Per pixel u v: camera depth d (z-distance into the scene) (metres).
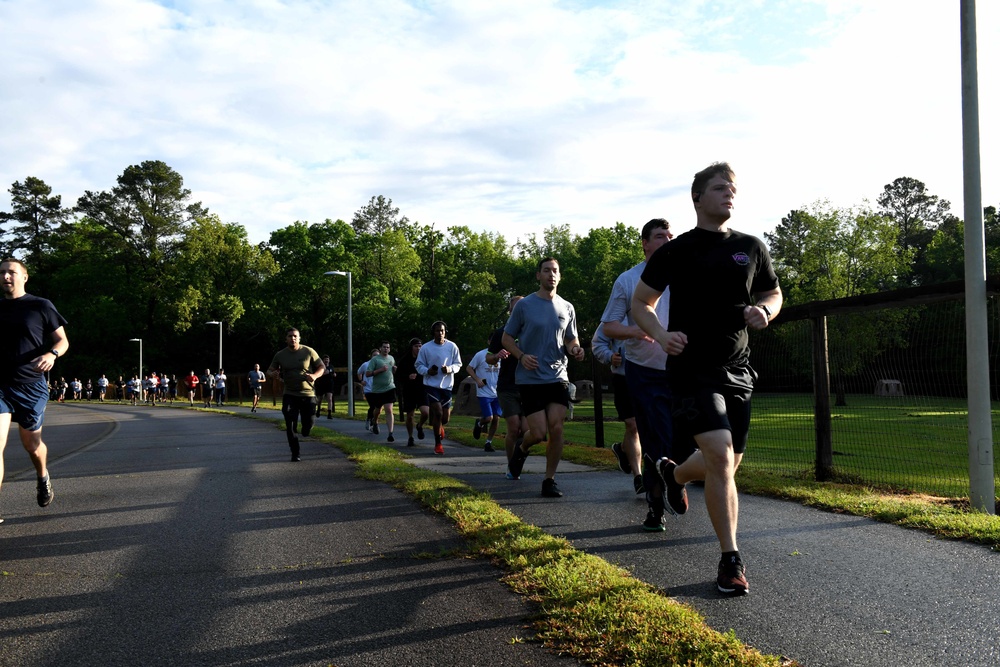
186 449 12.39
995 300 6.04
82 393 74.62
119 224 74.75
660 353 5.36
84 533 5.65
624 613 3.40
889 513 5.50
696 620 3.31
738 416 4.02
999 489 6.79
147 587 4.22
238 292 74.12
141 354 69.56
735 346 3.99
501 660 3.06
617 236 78.62
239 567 4.59
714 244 4.03
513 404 8.12
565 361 6.90
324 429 16.22
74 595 4.09
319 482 8.02
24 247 82.50
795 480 7.34
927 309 7.34
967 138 6.11
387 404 14.56
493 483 7.60
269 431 16.52
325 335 73.00
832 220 43.03
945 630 3.25
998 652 3.00
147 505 6.80
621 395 6.54
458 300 78.81
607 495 6.79
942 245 65.38
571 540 5.03
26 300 6.14
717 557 4.53
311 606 3.80
